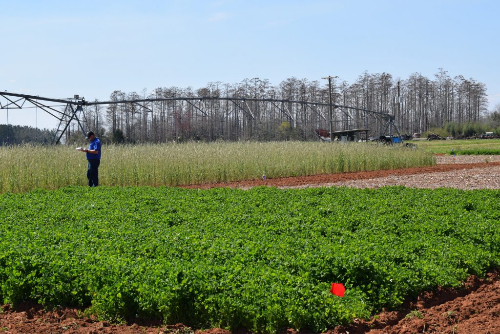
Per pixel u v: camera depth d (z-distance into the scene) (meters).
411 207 10.97
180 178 18.23
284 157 21.64
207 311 5.72
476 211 10.70
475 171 23.81
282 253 7.04
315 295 5.70
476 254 7.62
